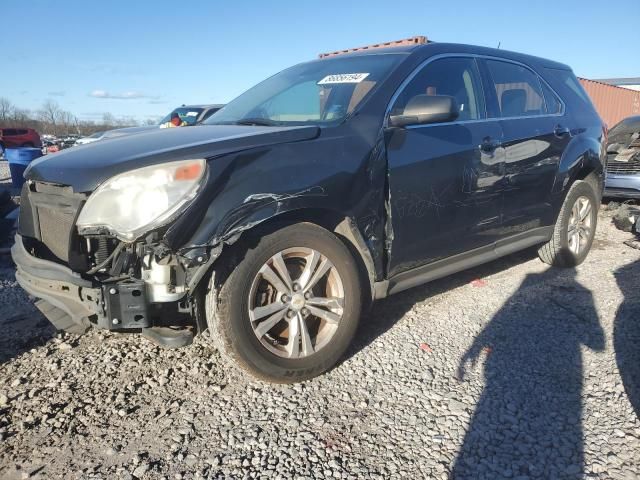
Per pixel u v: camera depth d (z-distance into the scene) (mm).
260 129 3086
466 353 3352
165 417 2707
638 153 7414
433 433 2555
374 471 2297
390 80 3443
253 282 2756
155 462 2367
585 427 2568
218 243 2533
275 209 2699
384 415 2707
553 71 4855
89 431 2598
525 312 3980
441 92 3705
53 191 2803
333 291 3078
